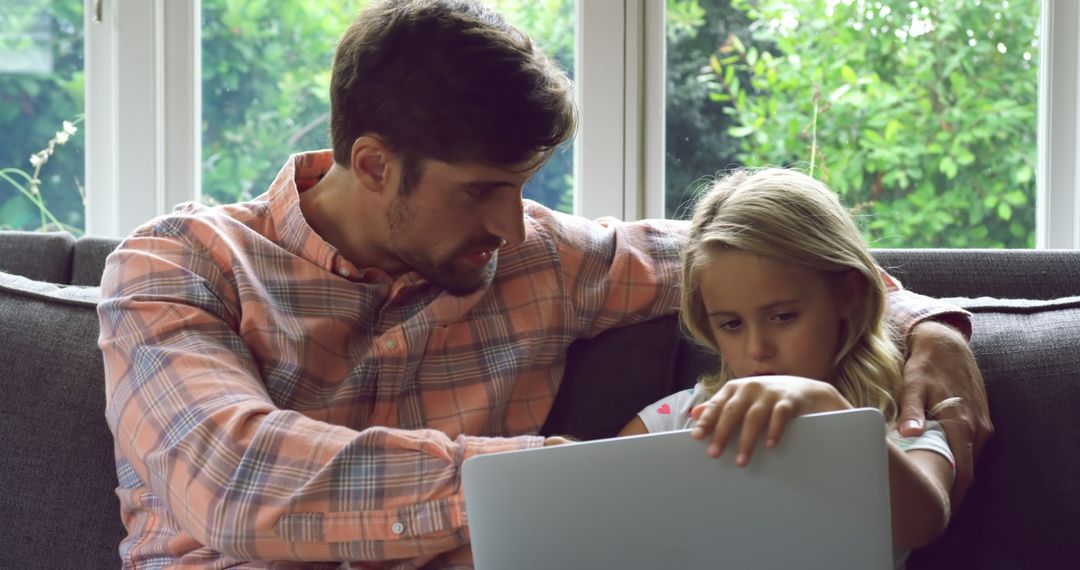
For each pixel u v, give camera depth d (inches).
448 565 42.7
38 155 81.0
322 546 39.5
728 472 30.5
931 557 47.9
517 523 31.2
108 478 50.9
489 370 50.4
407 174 47.2
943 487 40.3
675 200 79.2
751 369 46.8
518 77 45.9
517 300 51.9
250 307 47.3
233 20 80.4
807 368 46.6
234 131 80.8
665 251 55.2
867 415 30.1
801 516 30.3
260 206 51.8
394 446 40.3
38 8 80.5
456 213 47.7
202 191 80.9
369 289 49.4
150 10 78.7
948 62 77.9
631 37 77.3
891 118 78.1
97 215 80.8
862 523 30.3
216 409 41.4
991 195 78.1
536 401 51.8
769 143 78.7
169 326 45.2
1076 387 48.3
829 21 78.0
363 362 48.1
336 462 39.8
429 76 46.0
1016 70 77.6
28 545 50.4
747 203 47.4
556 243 53.4
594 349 53.7
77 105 81.0
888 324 49.8
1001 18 77.4
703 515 30.5
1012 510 47.3
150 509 45.9
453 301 49.9
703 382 51.2
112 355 45.5
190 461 40.8
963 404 45.6
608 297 53.5
